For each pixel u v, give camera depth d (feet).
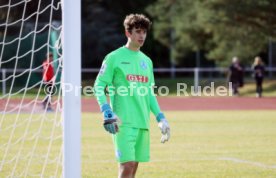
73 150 56.70
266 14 323.98
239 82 300.61
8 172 87.51
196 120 184.55
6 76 291.17
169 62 474.90
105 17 419.95
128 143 59.52
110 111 58.54
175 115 204.95
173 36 420.36
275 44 428.15
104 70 60.49
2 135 134.41
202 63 464.65
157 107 62.90
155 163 100.32
